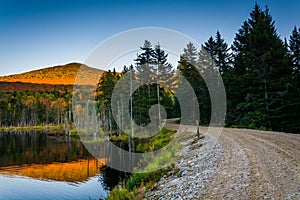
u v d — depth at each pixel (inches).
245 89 1242.6
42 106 4916.3
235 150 502.6
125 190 421.4
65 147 1446.9
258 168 353.7
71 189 594.9
